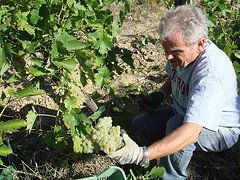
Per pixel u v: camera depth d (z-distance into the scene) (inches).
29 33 42.6
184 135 44.6
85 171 57.8
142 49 90.8
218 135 51.5
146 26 103.3
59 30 44.8
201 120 44.6
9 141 61.1
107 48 48.3
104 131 45.0
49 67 44.6
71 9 45.4
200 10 44.9
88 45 47.3
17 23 43.1
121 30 100.8
